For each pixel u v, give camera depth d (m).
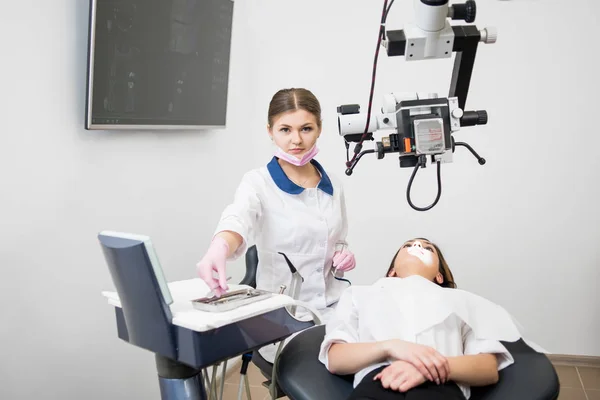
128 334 1.31
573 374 3.28
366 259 3.58
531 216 3.39
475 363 1.37
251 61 3.24
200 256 2.87
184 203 2.71
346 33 3.46
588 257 3.36
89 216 2.08
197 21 2.51
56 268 1.92
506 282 3.44
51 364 1.91
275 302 1.32
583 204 3.34
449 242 3.48
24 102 1.78
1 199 1.71
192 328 1.15
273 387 1.65
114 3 1.99
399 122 1.68
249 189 1.88
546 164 3.35
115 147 2.21
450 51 1.60
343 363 1.44
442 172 3.45
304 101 1.83
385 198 3.53
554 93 3.31
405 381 1.30
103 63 1.98
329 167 3.56
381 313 1.49
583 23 3.25
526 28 3.29
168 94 2.37
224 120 2.87
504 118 3.36
